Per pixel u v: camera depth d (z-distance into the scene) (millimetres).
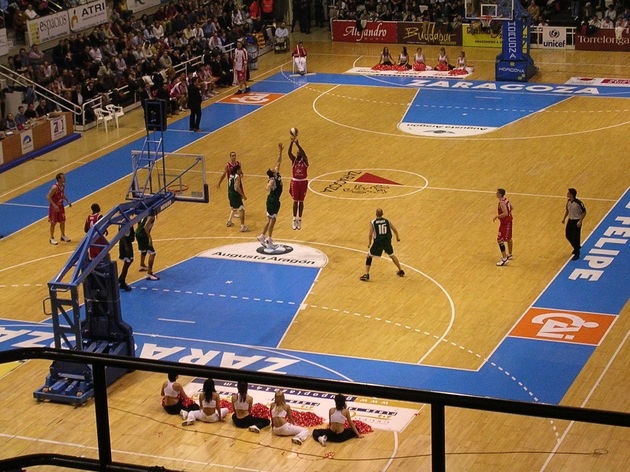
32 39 42062
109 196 32219
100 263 20359
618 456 13016
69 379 19266
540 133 37219
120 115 40000
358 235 28094
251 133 38500
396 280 25062
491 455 14070
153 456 15469
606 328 22188
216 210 30438
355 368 20641
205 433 16516
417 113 40656
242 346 21906
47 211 31141
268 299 24281
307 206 30422
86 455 16625
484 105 41438
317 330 22531
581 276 24938
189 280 25500
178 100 41750
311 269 25906
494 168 33438
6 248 28234
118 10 47406
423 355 21172
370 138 37375
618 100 41188
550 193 30859
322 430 16562
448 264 25891
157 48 45500
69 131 38688
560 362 20688
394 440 16562
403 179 32656
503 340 21734
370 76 47281
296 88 45344
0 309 24234
